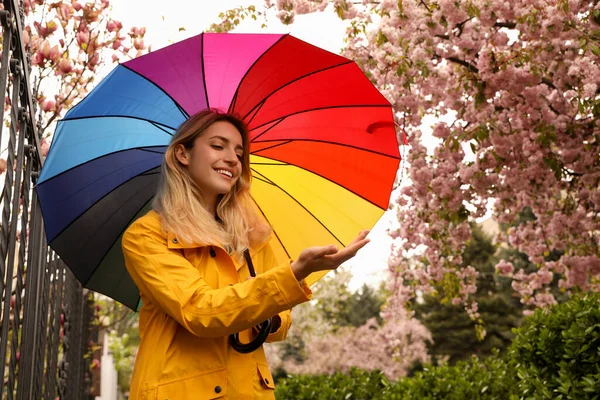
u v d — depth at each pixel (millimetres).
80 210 2477
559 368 4332
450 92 6367
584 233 7387
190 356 1931
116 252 2584
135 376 1948
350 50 6355
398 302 9320
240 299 1806
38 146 2871
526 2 5418
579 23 5430
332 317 30562
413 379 6773
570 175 6652
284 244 2660
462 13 5500
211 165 2238
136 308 2721
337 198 2654
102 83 2297
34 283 2848
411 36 5703
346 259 1814
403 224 8070
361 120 2531
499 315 24719
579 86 5547
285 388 7660
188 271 1950
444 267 8500
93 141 2471
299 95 2482
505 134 6215
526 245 8461
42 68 4121
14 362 2395
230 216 2277
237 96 2451
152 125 2533
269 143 2633
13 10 2141
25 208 2598
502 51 5590
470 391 6047
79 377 5695
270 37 2217
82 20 4711
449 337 25125
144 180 2588
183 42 2219
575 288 7570
